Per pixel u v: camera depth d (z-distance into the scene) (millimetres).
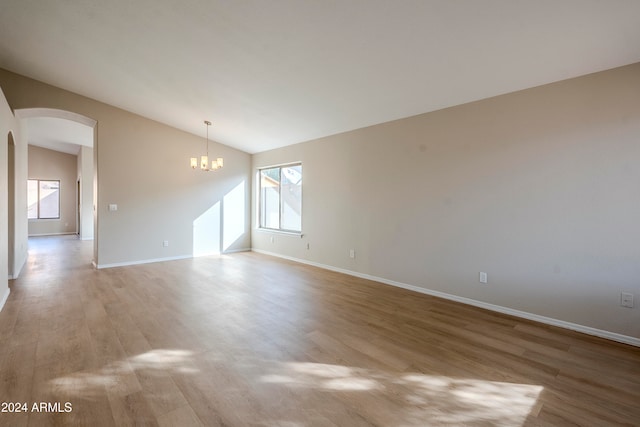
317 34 2855
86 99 5270
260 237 7270
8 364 2277
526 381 2139
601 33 2367
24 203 6031
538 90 3133
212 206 6887
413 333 2891
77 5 3000
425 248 4102
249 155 7492
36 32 3516
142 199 5906
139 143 5836
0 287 3438
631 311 2688
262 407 1846
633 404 1894
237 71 3760
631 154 2658
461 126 3713
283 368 2277
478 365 2340
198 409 1816
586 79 2859
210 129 6156
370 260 4793
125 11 2998
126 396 1926
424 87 3490
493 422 1742
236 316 3266
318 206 5684
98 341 2664
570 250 2980
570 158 2955
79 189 10180
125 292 4070
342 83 3674
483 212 3545
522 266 3277
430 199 4027
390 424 1717
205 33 3123
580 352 2543
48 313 3301
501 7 2238
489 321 3178
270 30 2904
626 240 2697
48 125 7215
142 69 4102
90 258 6375
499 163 3406
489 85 3266
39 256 6562
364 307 3580
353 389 2037
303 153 5992
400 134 4355
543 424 1728
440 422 1737
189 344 2629
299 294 4055
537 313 3193
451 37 2629
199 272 5227
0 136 3420
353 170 5035
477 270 3617
